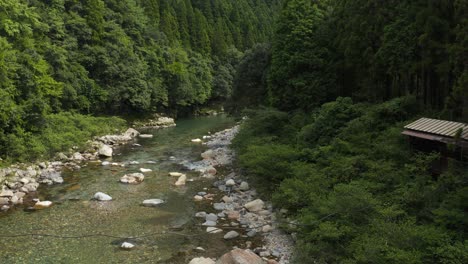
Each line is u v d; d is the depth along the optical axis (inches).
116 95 1617.9
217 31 2891.2
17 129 927.7
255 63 1252.5
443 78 641.6
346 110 755.4
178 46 2442.2
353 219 450.3
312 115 892.6
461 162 482.9
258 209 650.2
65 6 1557.6
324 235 430.3
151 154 1145.4
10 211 644.7
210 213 646.5
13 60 965.2
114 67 1614.2
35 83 1036.5
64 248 515.8
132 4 2050.9
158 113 2006.6
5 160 871.7
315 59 952.3
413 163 540.4
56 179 830.5
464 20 560.1
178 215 645.9
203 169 943.0
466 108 555.8
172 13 2664.9
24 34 1144.8
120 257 494.3
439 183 464.4
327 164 641.6
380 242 375.9
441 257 344.8
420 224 426.9
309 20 987.3
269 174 710.5
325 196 526.6
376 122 683.4
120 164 1000.9
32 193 745.6
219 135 1471.5
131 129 1531.7
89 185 808.9
